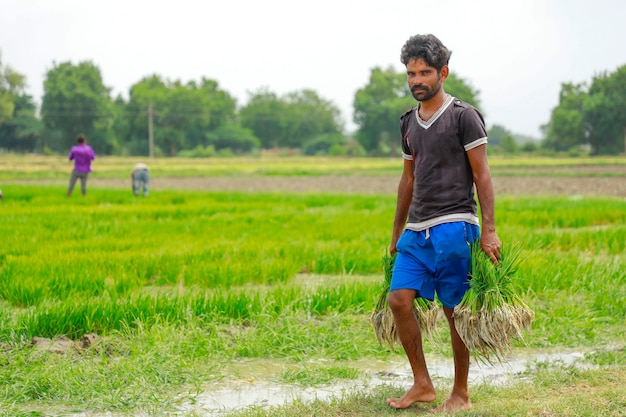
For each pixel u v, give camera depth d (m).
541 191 35.38
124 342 6.46
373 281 9.07
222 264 10.02
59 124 114.12
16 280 8.57
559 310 7.64
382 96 141.75
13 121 106.62
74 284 8.63
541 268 9.20
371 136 141.00
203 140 136.50
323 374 5.90
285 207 21.39
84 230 14.19
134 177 24.61
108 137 116.81
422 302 5.20
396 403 4.91
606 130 115.12
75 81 114.81
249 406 5.09
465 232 4.77
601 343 6.93
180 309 7.28
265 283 9.62
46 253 11.00
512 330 4.64
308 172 61.41
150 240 12.85
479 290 4.70
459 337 4.89
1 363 5.88
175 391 5.55
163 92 133.38
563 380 5.47
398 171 66.00
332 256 10.88
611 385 5.32
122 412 5.12
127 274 9.39
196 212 18.97
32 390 5.38
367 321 7.38
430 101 4.82
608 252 12.51
